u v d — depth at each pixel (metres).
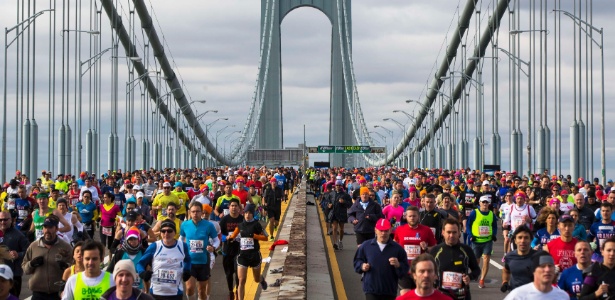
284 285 17.45
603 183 61.66
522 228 15.45
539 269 12.30
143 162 116.94
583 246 14.62
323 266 25.64
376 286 15.88
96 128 94.25
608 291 14.01
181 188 31.98
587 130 70.44
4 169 61.31
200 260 18.89
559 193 31.55
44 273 16.28
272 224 35.97
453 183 48.03
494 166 82.00
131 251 16.75
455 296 14.87
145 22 116.81
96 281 13.30
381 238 15.91
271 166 175.50
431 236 18.14
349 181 51.25
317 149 176.12
